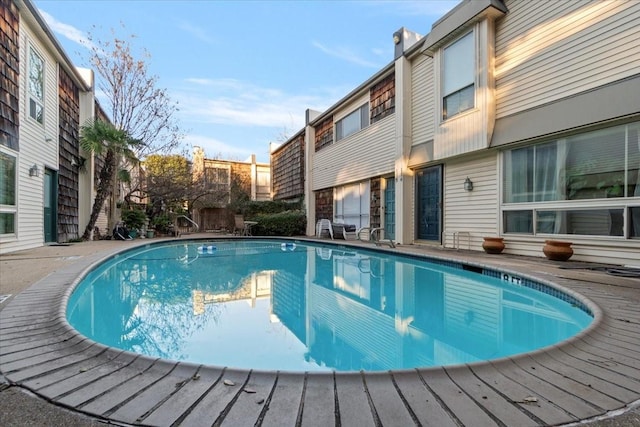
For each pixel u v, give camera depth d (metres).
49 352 1.81
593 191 4.86
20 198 6.64
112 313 3.57
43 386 1.46
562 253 4.98
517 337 2.85
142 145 11.11
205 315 3.49
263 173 20.28
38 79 7.43
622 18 4.50
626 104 4.37
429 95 7.90
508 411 1.29
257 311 3.66
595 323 2.25
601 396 1.40
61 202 8.79
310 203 13.88
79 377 1.54
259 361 2.33
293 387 1.47
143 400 1.36
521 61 5.76
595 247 4.84
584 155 4.97
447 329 3.06
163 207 14.19
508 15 6.00
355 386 1.47
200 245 10.33
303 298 4.28
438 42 7.05
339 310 3.72
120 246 7.84
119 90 11.39
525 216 5.84
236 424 1.21
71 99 9.58
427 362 2.32
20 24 6.62
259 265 6.75
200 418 1.25
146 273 5.91
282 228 13.55
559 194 5.28
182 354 2.44
